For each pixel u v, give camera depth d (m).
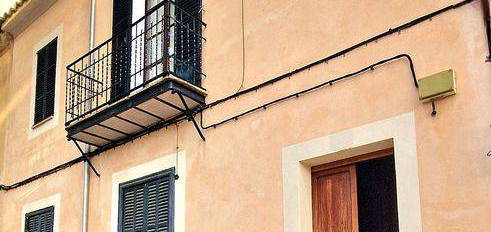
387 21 5.49
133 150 7.87
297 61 6.18
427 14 5.19
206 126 6.93
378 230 7.26
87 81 8.93
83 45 9.45
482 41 4.80
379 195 7.31
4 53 11.69
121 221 7.76
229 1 7.11
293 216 5.81
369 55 5.52
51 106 9.92
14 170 10.52
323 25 6.02
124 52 8.27
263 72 6.50
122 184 7.90
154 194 7.41
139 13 8.41
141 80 8.03
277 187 6.03
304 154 5.84
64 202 9.01
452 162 4.77
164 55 6.93
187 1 7.57
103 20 9.08
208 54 7.17
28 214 9.79
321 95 5.83
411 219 4.93
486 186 4.55
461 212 4.64
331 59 5.82
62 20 10.14
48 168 9.60
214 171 6.72
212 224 6.59
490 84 4.68
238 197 6.39
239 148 6.51
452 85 4.83
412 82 5.15
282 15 6.46
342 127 5.58
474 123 4.71
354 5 5.79
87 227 8.32
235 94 6.69
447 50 4.99
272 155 6.15
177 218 7.02
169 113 7.30
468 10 4.93
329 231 5.78
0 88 11.49
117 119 7.56
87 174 8.54
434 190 4.83
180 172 7.13
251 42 6.71
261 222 6.09
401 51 5.29
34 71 10.58
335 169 5.88
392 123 5.21
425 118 5.00
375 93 5.39
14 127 10.84
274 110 6.24
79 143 8.93
